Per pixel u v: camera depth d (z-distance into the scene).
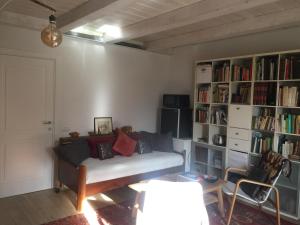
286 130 3.37
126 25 3.76
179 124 4.71
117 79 4.61
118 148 4.11
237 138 3.86
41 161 3.84
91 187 3.35
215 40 4.39
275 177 2.99
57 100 3.89
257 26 3.34
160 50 5.02
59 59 3.87
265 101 3.57
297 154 3.31
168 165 4.24
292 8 3.00
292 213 3.28
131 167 3.75
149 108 5.16
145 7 3.02
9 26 3.40
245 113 3.76
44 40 2.23
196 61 4.50
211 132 4.34
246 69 3.79
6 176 3.55
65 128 4.01
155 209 2.13
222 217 3.22
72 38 3.99
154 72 5.20
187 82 5.07
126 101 4.77
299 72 3.19
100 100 4.39
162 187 2.12
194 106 4.57
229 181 3.44
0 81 3.42
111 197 3.72
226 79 4.06
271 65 3.51
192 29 4.05
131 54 4.79
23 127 3.64
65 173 3.62
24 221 2.95
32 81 3.68
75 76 4.07
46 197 3.62
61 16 3.35
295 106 3.26
